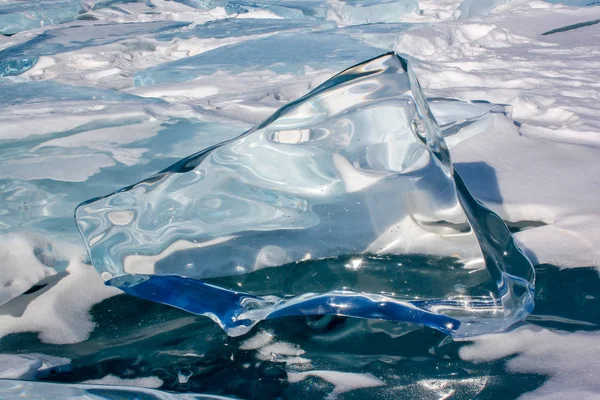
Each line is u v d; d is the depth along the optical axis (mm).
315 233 1524
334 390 1230
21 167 2221
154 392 1104
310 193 1542
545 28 5090
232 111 2889
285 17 6066
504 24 5262
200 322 1463
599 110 2869
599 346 1285
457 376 1245
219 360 1336
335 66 3779
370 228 1502
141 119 2730
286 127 1567
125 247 1552
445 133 2502
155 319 1479
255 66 3910
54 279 1619
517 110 2980
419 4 6469
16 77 4191
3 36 5754
